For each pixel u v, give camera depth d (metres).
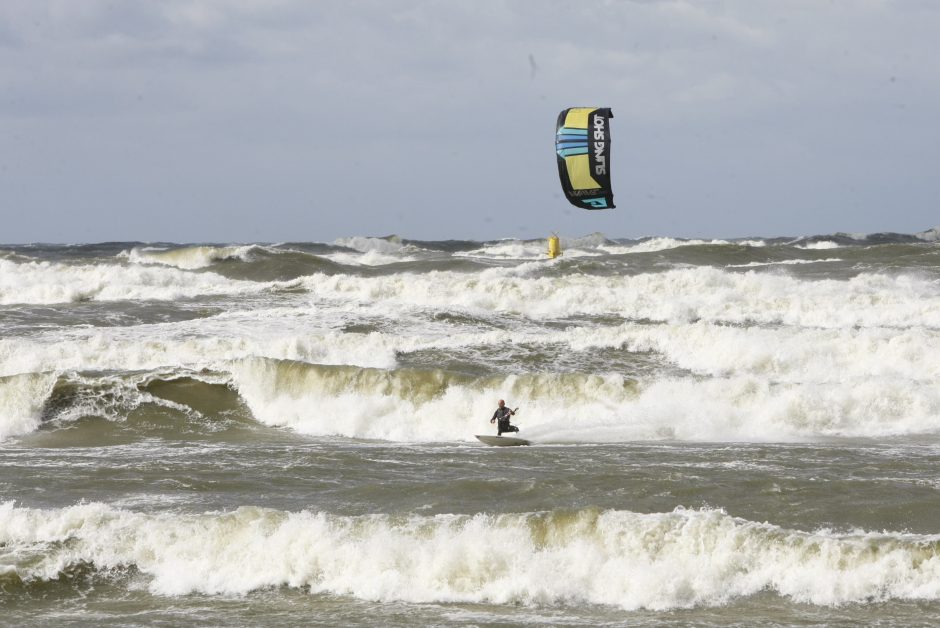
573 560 54.56
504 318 140.75
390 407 102.00
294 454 83.69
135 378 106.62
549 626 48.53
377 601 52.53
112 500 68.75
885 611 48.97
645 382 99.94
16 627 50.00
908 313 133.38
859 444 83.75
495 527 57.56
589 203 92.12
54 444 94.44
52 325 138.50
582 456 79.88
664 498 65.94
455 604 51.88
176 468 77.62
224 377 107.81
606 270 186.62
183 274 188.62
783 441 86.44
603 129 90.19
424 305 148.25
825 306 137.75
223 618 50.56
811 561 52.94
